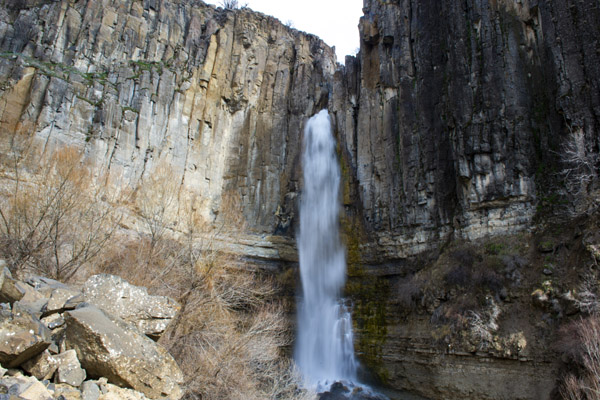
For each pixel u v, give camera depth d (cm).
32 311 820
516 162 2362
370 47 3431
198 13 3900
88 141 2748
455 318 2152
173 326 1684
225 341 1817
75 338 797
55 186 1781
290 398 1864
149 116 3089
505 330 1973
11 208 1727
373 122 3212
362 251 3023
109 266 1925
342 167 3375
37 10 3133
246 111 3781
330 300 3048
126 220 2397
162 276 1953
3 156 2278
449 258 2427
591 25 2267
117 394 758
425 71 2966
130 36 3378
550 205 2230
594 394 1420
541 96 2438
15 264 1388
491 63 2566
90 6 3284
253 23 4078
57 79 2736
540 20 2519
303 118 3853
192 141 3331
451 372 2077
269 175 3631
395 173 2978
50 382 723
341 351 2798
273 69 4022
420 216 2762
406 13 3212
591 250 1877
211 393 1553
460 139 2541
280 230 3472
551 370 1764
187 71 3488
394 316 2630
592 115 2167
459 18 2767
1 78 2650
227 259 2439
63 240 1658
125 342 824
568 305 1838
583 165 2159
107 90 2975
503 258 2183
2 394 583
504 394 1861
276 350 2225
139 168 2938
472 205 2458
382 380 2473
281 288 3164
